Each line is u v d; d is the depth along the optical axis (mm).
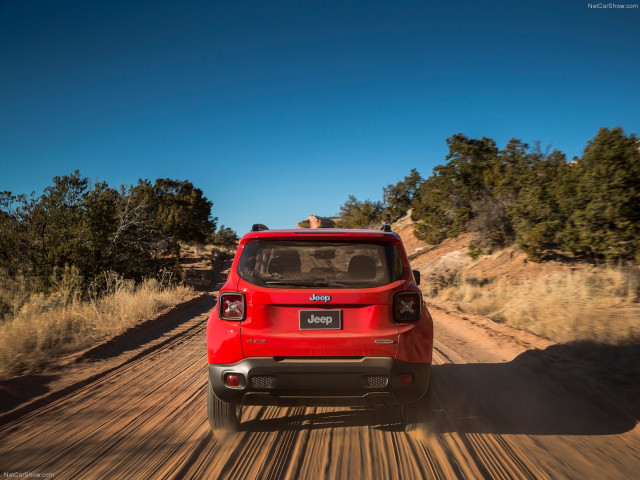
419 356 3592
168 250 25656
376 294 3562
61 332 8102
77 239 16203
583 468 3252
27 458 3480
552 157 15992
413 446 3670
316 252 3867
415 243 31219
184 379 5875
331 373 3465
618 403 4535
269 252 3857
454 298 13609
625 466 3273
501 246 19391
